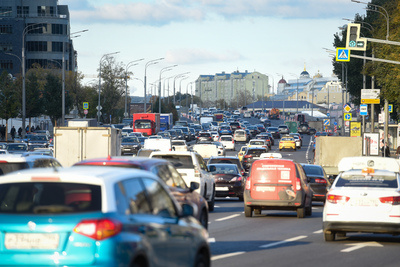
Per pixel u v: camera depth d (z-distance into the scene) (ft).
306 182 203.41
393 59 399.65
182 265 70.90
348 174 140.05
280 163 189.06
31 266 60.08
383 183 135.23
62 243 60.08
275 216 198.39
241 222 179.11
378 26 510.17
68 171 65.46
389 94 420.77
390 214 131.64
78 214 60.64
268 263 109.40
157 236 65.82
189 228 73.10
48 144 503.61
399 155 409.28
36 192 63.10
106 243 59.52
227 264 107.55
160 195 71.77
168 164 116.47
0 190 63.36
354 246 132.67
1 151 317.42
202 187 194.80
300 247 130.21
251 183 190.19
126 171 68.18
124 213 62.54
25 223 60.80
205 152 478.18
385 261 113.60
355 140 367.04
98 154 269.03
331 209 134.62
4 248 60.85
